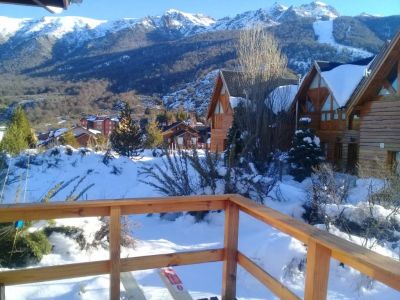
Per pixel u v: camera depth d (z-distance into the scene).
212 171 8.66
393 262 1.90
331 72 19.06
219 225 7.63
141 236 6.96
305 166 14.38
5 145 9.74
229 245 3.49
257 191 8.55
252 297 4.25
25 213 2.85
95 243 5.46
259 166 14.62
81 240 5.32
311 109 20.33
